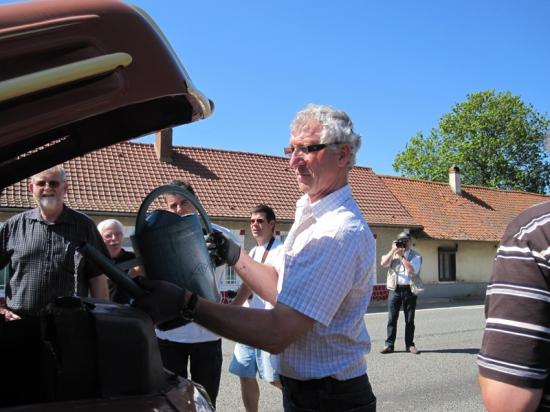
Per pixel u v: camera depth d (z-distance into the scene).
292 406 2.28
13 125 1.18
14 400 1.78
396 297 8.71
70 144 1.80
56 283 3.34
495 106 43.72
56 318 1.45
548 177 43.78
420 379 6.83
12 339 1.83
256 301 4.35
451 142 45.16
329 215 2.19
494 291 1.49
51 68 1.14
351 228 2.13
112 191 15.50
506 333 1.42
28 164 1.88
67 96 1.21
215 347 3.88
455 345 9.48
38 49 1.13
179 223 1.83
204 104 1.52
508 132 43.44
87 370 1.42
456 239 22.00
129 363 1.43
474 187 27.59
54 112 1.21
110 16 1.23
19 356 1.81
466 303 19.66
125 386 1.42
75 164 15.90
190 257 1.83
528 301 1.41
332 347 2.18
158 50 1.32
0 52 1.08
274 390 6.23
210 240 2.36
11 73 1.13
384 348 8.90
